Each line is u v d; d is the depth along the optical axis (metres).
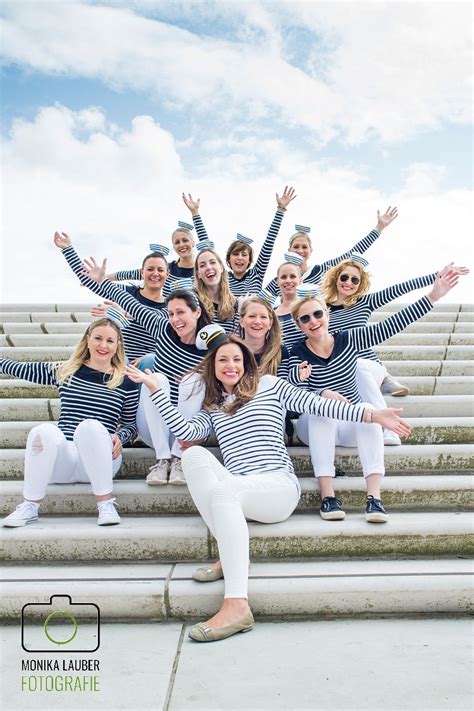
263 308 2.97
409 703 1.67
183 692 1.74
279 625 2.17
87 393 2.89
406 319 3.06
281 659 1.92
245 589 2.12
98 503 2.62
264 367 2.97
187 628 2.16
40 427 2.63
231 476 2.40
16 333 5.34
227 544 2.15
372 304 3.72
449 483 2.78
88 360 2.97
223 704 1.68
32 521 2.63
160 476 2.77
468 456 3.03
